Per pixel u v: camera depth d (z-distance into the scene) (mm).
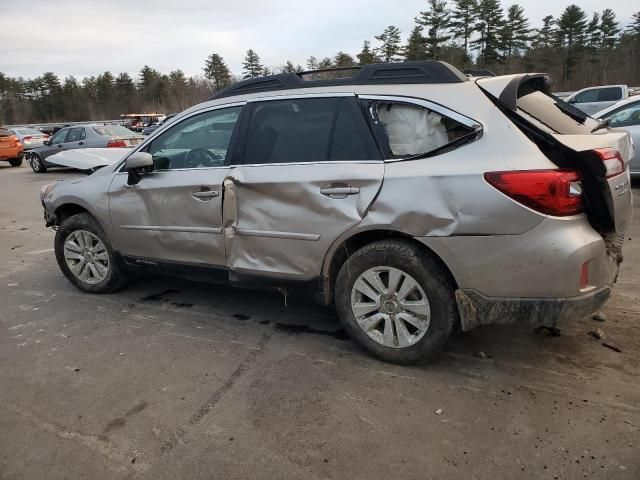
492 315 2900
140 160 3930
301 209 3330
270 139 3559
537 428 2607
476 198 2781
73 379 3240
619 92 15836
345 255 3396
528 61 57562
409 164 3021
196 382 3160
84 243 4742
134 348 3650
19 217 9148
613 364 3180
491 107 2918
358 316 3318
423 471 2340
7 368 3408
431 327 3072
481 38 56938
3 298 4789
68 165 5930
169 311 4332
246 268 3668
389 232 3160
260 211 3508
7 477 2396
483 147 2850
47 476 2396
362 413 2785
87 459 2498
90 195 4488
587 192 2816
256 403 2912
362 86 3311
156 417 2809
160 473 2385
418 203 2926
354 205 3135
